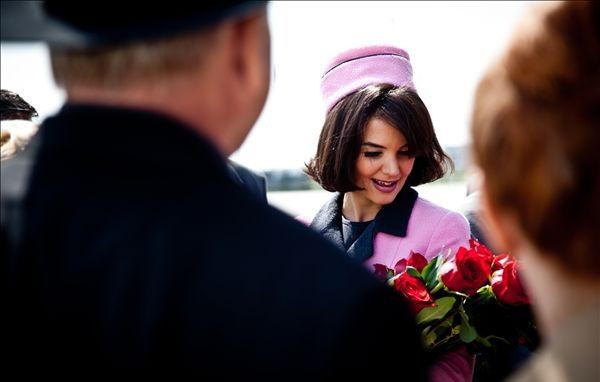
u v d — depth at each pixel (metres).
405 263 1.79
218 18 0.77
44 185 0.81
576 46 0.72
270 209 0.83
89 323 0.76
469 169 0.83
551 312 0.77
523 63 0.74
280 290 0.76
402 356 0.78
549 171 0.71
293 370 0.73
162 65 0.78
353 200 2.27
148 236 0.77
